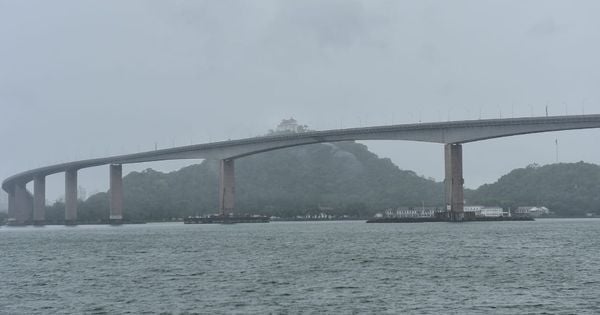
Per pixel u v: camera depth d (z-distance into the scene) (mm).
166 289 66312
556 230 172500
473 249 106875
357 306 55781
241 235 168750
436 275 73625
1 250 128625
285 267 83625
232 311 54562
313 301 58312
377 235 154625
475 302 56844
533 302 56531
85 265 92562
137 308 56562
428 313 52562
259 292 63375
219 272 79438
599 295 59406
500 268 79375
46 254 115812
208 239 152250
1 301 61531
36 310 56750
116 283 71562
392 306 55531
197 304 57812
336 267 82750
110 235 188500
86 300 61000
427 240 131250
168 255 106375
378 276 73438
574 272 74625
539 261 86750
